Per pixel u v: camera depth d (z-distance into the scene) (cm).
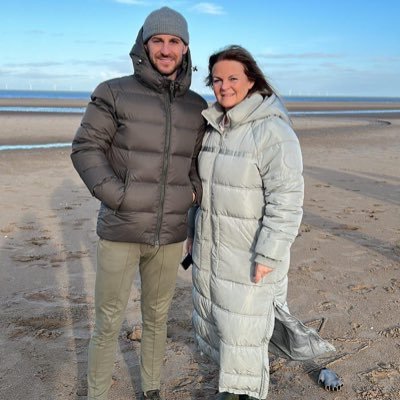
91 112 250
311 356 274
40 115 3294
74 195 862
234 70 252
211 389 308
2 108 4366
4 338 364
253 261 263
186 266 310
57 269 505
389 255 562
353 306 425
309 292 453
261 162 251
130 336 369
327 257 552
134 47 254
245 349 268
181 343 364
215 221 268
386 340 368
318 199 872
